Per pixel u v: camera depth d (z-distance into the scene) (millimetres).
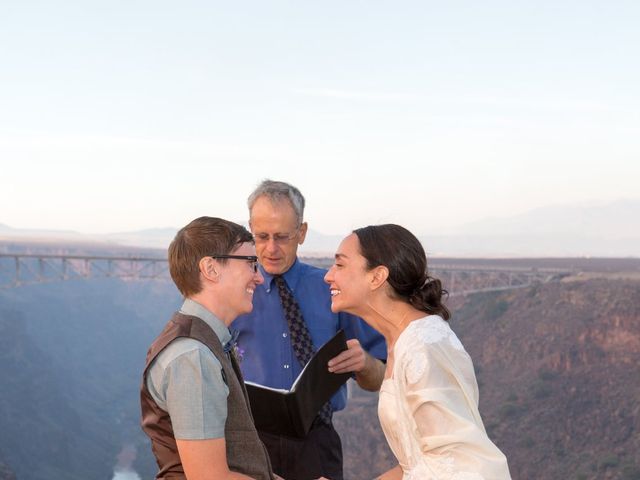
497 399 122875
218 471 2383
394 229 2805
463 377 2477
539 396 117625
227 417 2588
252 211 3879
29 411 169625
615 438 102625
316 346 3904
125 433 198875
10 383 174250
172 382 2389
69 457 162375
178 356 2414
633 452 97375
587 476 94562
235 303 2656
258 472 2639
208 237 2621
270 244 3818
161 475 2471
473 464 2318
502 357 135125
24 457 149000
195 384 2383
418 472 2422
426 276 2764
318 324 3926
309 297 3945
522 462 104750
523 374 126625
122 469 164500
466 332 149750
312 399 3332
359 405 129500
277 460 3643
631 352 119250
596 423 107062
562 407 112250
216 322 2617
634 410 103438
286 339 3895
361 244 2789
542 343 129250
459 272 173750
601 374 118062
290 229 3822
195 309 2609
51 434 164750
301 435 3322
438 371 2455
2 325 197125
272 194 3814
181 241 2641
